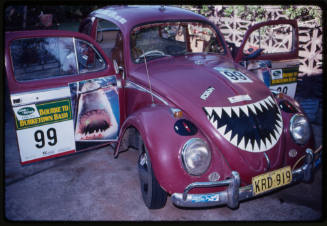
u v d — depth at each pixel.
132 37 3.70
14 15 6.36
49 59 3.18
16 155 4.14
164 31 3.85
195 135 2.63
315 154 2.95
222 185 2.53
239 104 2.90
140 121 2.84
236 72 3.40
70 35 3.23
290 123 2.95
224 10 7.98
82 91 3.33
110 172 3.79
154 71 3.47
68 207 3.16
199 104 2.87
